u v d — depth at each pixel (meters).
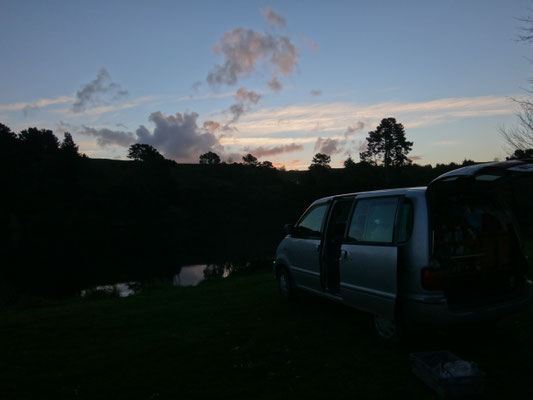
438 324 4.12
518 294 4.63
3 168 68.50
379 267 4.62
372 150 78.62
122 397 3.99
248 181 126.69
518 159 4.29
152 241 51.72
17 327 7.11
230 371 4.52
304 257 6.63
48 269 30.06
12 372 4.77
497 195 4.89
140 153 93.88
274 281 11.01
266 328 6.03
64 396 4.07
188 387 4.16
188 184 113.56
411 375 4.11
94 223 68.81
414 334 5.16
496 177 4.54
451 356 4.13
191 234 59.75
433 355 4.16
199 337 5.83
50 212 70.12
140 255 38.00
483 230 4.57
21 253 40.91
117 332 6.45
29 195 70.50
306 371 4.38
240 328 6.13
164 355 5.14
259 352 5.03
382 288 4.59
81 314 8.14
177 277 24.20
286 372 4.39
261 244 45.91
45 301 12.73
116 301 10.16
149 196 80.75
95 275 27.00
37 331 6.71
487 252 4.55
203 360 4.89
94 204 76.25
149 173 89.25
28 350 5.64
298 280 6.93
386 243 4.64
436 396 3.64
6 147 71.69
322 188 79.19
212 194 95.50
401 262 4.40
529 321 5.56
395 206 4.71
